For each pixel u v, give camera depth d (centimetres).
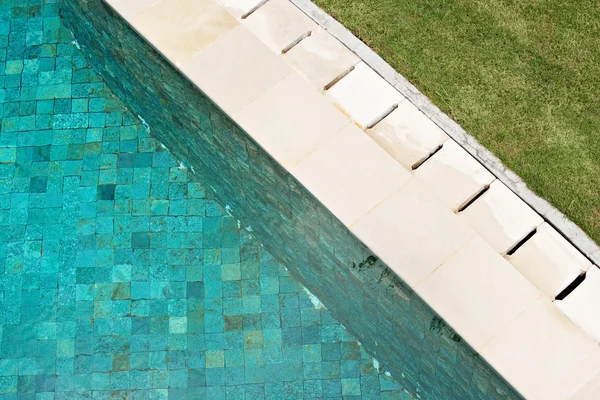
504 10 872
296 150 687
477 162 734
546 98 834
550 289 685
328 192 671
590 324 664
